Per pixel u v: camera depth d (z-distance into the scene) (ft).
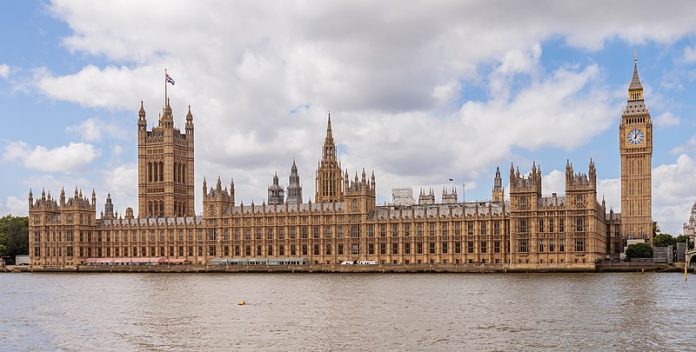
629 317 378.12
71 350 311.88
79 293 579.89
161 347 314.55
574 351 293.64
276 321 381.40
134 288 628.28
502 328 347.15
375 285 619.67
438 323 365.20
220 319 392.68
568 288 550.36
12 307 471.21
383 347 305.94
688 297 473.26
